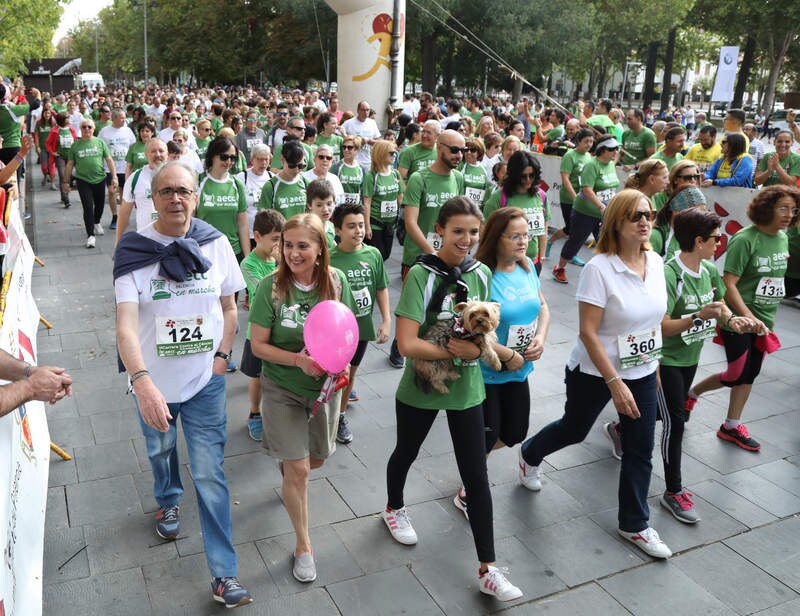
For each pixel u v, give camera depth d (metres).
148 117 10.68
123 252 3.08
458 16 36.59
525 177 5.60
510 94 49.56
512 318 3.64
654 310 3.54
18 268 4.63
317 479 4.33
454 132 5.71
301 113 15.11
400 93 15.66
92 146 9.57
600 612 3.31
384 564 3.57
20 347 3.70
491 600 3.35
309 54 41.97
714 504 4.21
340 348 3.14
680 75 62.22
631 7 47.31
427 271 3.23
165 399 3.24
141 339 3.18
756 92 86.06
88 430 4.86
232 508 4.00
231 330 3.38
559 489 4.30
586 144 8.91
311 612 3.24
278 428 3.27
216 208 6.15
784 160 8.98
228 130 8.49
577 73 56.59
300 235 3.17
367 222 6.80
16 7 32.12
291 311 3.27
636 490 3.72
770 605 3.39
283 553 3.63
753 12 47.28
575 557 3.69
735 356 4.68
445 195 5.91
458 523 3.93
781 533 3.95
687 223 4.00
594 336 3.53
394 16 15.20
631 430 3.70
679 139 8.54
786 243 4.68
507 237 3.57
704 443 4.93
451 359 3.23
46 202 13.06
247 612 3.22
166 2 57.31
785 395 5.74
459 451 3.31
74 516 3.90
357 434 4.91
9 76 35.22
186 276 3.13
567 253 8.57
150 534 3.76
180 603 3.27
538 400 5.50
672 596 3.43
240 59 52.66
